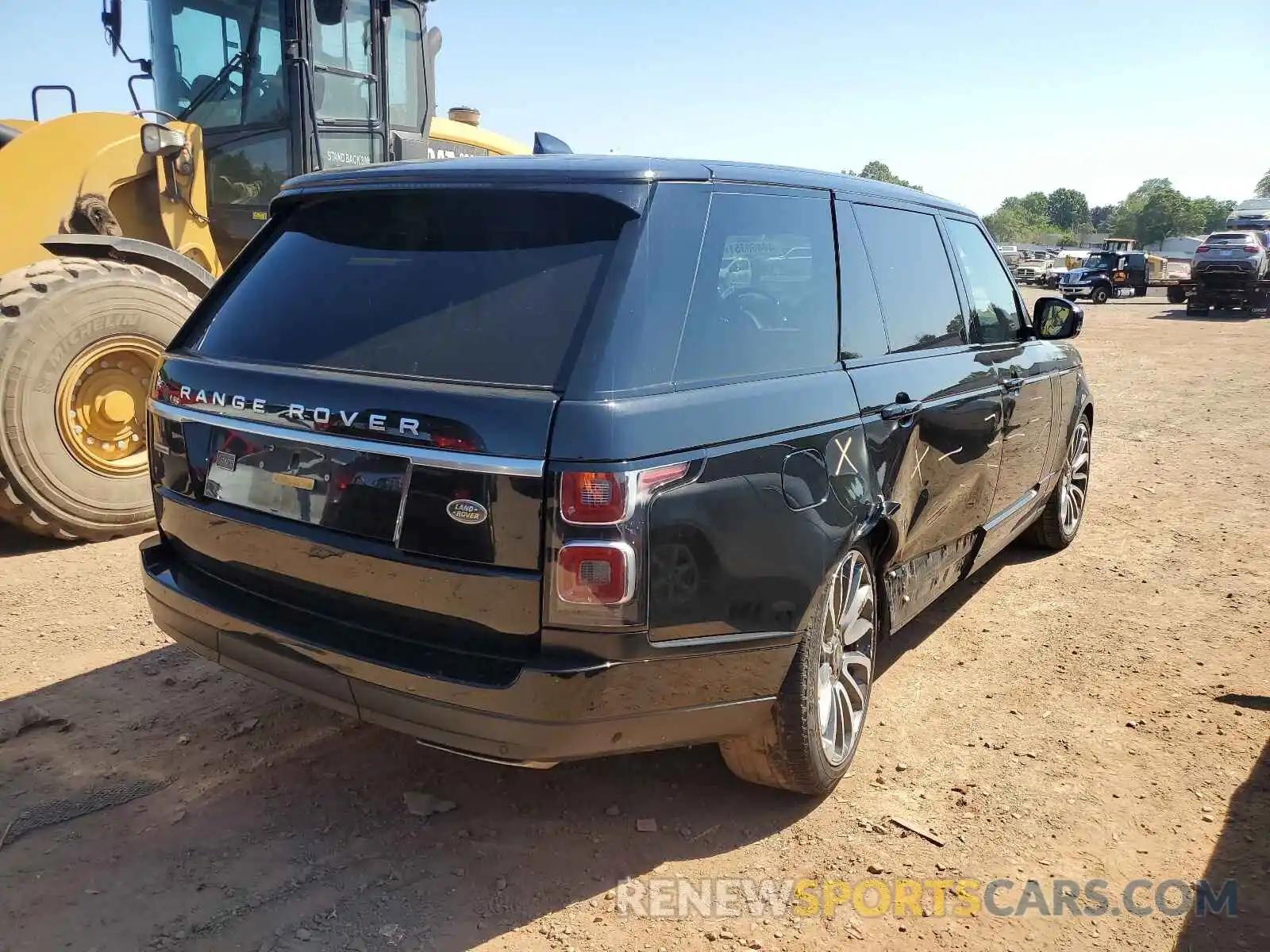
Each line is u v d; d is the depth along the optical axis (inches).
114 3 272.5
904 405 138.7
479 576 98.1
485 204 113.7
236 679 158.9
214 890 108.7
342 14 250.8
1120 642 185.0
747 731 116.3
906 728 151.3
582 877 114.2
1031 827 126.0
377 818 123.4
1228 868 118.0
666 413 100.9
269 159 267.0
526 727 97.8
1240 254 1085.1
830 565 119.0
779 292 124.5
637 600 97.7
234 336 123.5
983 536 179.0
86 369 216.5
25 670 158.7
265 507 113.3
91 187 245.3
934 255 167.9
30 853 113.5
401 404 101.5
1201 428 406.0
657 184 111.0
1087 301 1435.8
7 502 209.5
